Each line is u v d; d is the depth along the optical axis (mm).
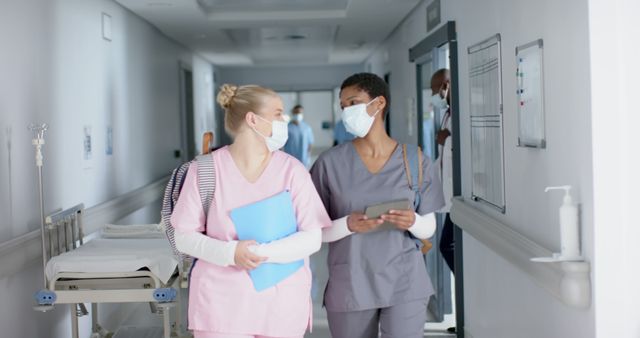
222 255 2266
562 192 2654
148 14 6680
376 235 2721
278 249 2318
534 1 2951
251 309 2326
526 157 3146
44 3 4242
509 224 3473
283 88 15305
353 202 2711
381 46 10055
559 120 2672
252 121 2344
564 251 2484
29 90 3984
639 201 2357
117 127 5973
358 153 2766
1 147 3580
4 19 3654
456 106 4762
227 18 7145
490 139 3787
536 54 2896
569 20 2533
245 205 2340
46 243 4020
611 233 2367
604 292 2383
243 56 12203
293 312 2385
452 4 4867
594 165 2359
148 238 4234
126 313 5844
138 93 6812
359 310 2738
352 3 6305
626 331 2387
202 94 11805
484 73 3877
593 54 2340
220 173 2352
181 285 3578
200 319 2342
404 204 2602
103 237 4273
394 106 8438
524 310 3258
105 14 5602
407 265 2744
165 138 8234
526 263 2990
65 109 4598
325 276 6988
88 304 4883
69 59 4695
